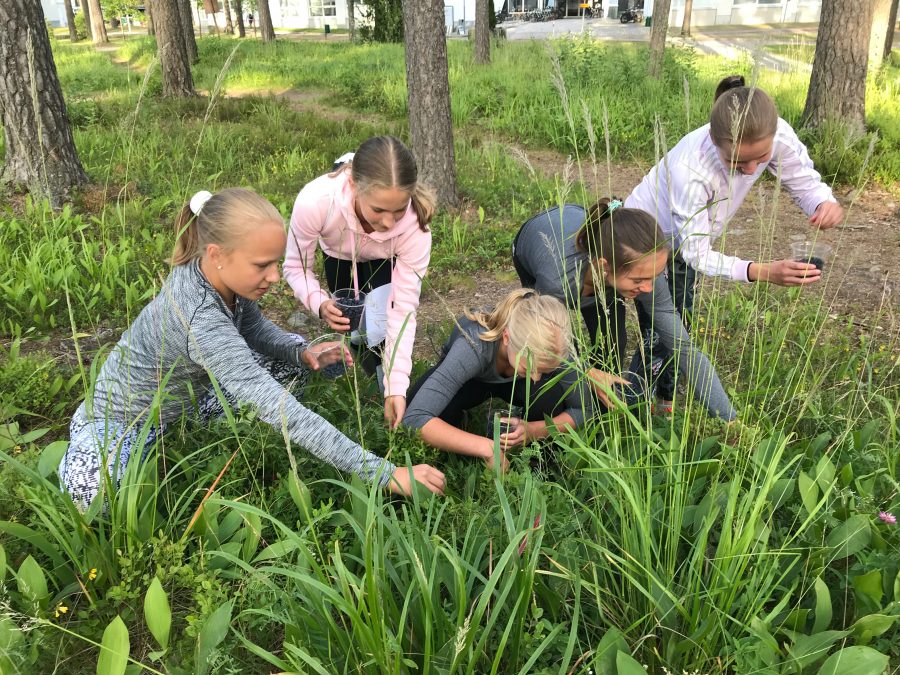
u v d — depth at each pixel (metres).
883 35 13.21
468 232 6.10
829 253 5.61
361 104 12.96
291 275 3.08
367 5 25.30
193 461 2.49
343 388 3.04
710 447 2.43
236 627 1.98
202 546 2.07
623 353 3.23
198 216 2.22
